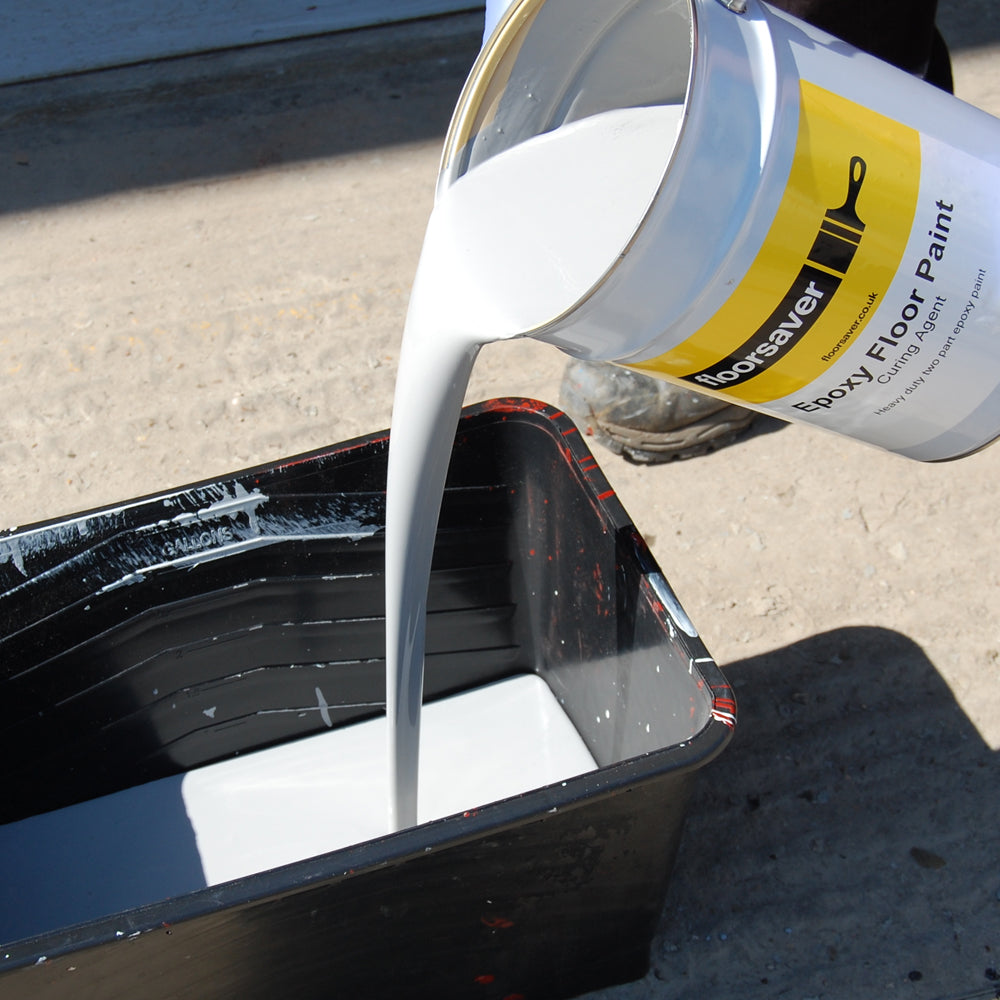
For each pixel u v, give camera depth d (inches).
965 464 56.2
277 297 67.9
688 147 34.0
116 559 44.1
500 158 40.7
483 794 46.8
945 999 43.3
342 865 36.3
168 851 46.1
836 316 36.5
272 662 47.2
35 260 71.9
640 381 55.1
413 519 42.0
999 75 79.9
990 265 37.1
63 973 36.1
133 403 62.2
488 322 38.2
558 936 41.7
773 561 53.5
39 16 93.1
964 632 51.1
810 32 36.3
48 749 45.8
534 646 49.1
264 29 90.5
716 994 43.8
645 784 37.1
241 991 39.7
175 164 78.9
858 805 47.3
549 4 37.9
